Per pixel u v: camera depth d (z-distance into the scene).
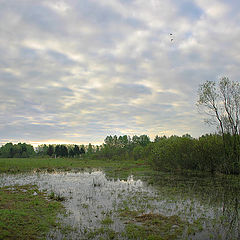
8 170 37.47
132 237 9.91
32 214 12.64
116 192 20.00
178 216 13.04
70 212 13.45
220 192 20.56
